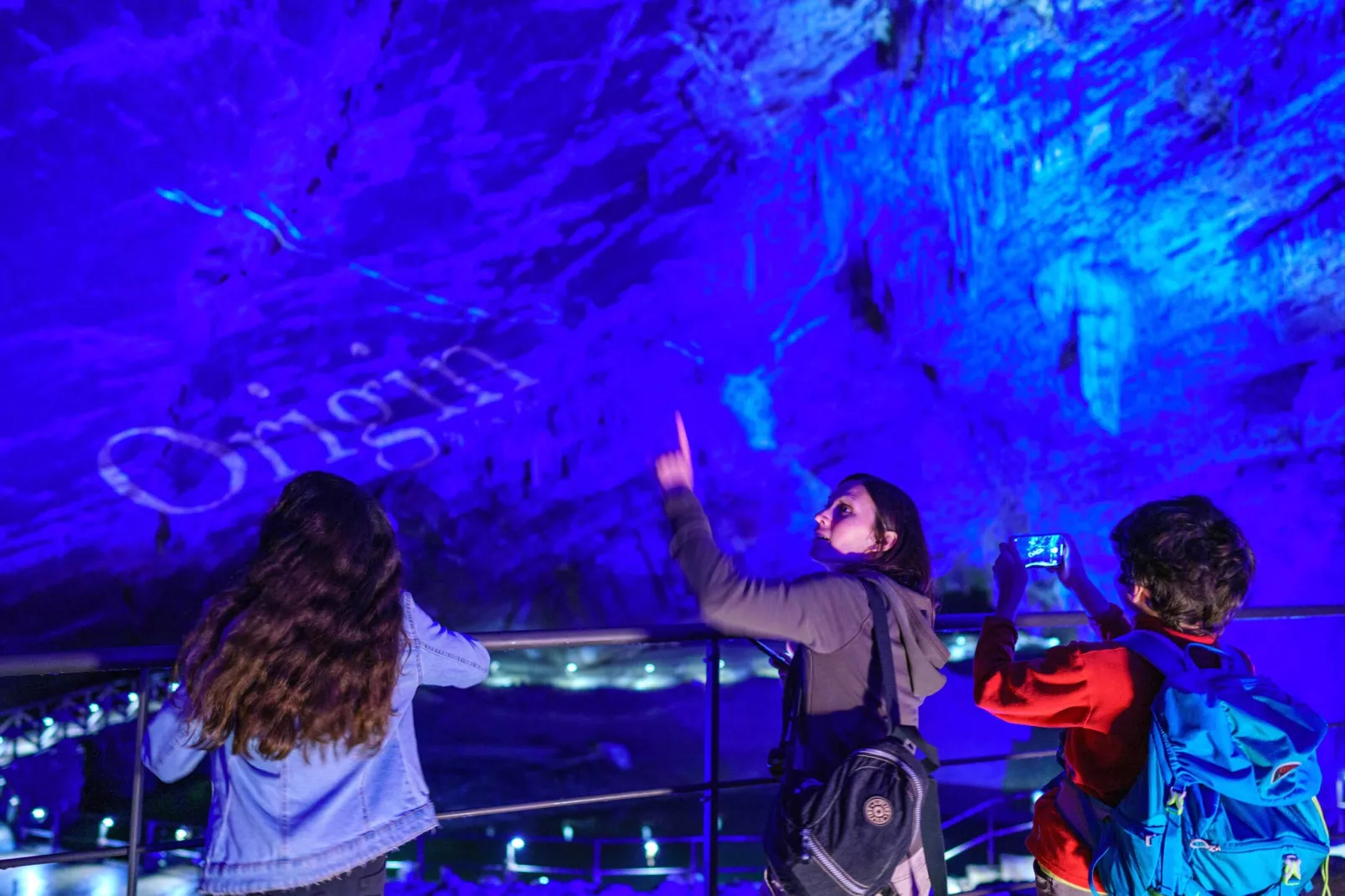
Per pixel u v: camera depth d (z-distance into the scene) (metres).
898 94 19.34
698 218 21.58
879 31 18.41
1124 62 17.20
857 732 1.86
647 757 11.42
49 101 17.69
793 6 18.08
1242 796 1.65
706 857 2.44
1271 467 20.00
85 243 18.09
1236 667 1.84
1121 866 1.77
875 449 21.28
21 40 17.22
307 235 20.09
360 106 19.77
